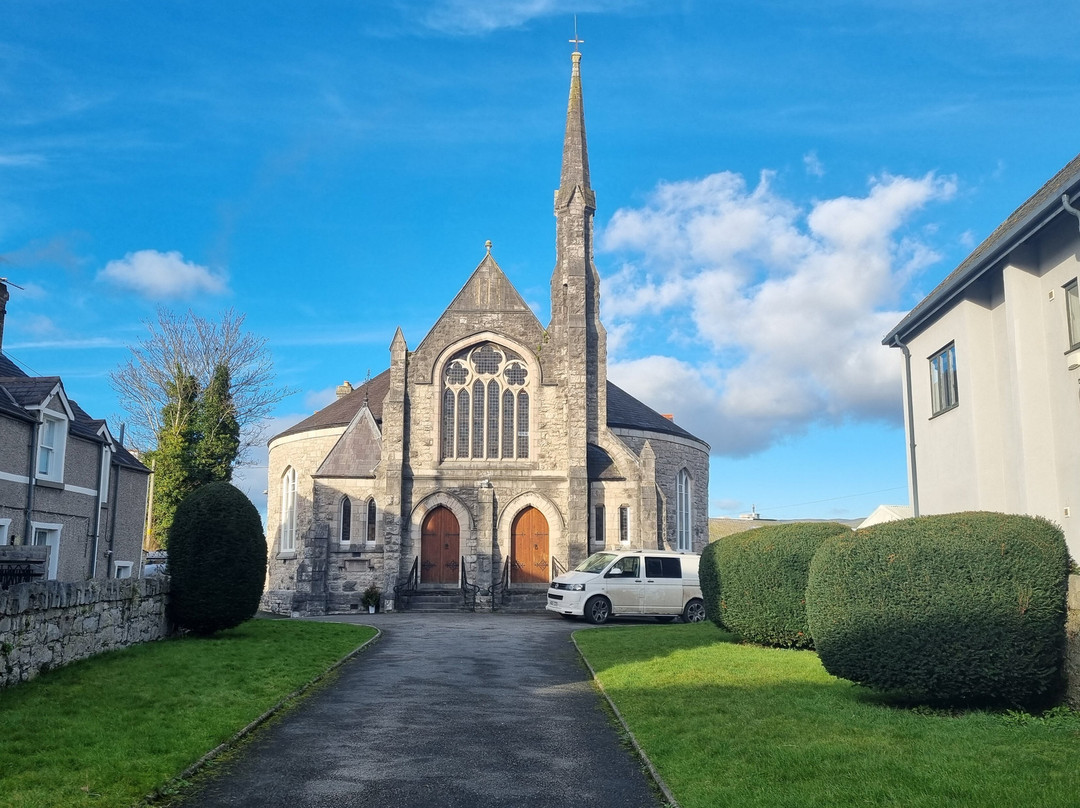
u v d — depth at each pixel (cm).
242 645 1811
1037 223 1545
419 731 1136
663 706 1221
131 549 2973
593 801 852
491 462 3494
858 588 1161
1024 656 1069
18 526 2202
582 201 3666
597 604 2652
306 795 863
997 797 746
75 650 1480
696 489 4422
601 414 3594
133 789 828
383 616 3000
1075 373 1598
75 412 2645
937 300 2028
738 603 1831
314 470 4109
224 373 4381
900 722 1061
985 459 1894
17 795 788
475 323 3591
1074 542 1600
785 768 870
